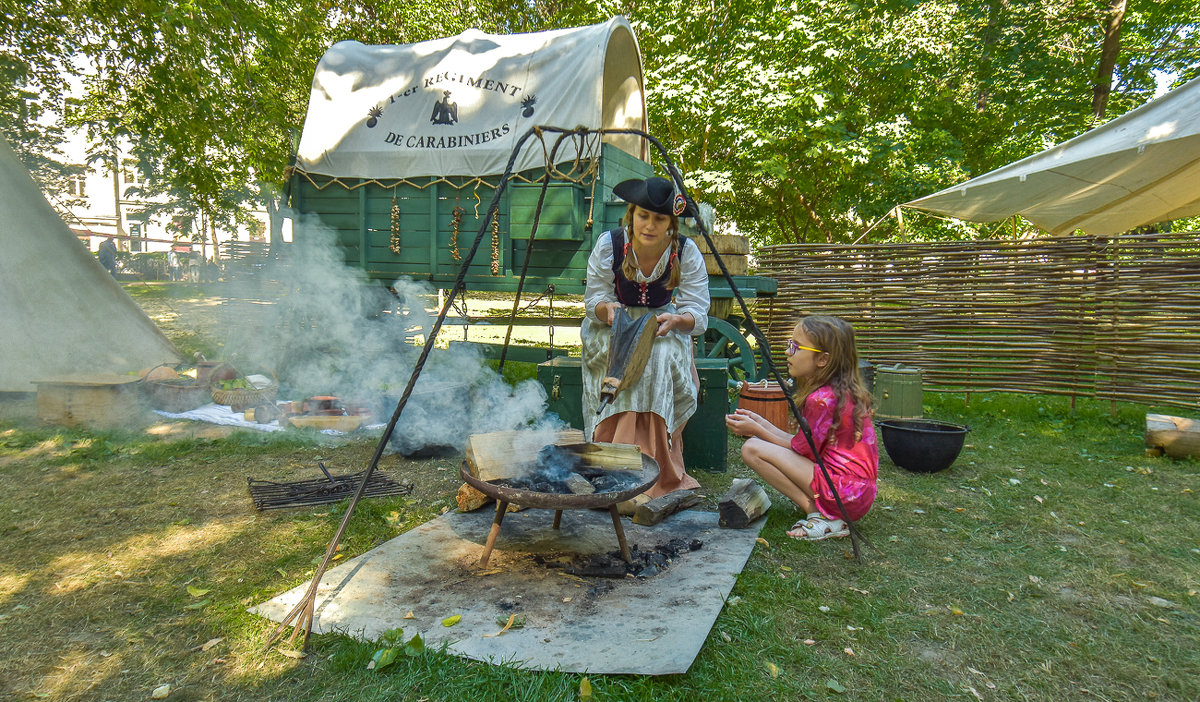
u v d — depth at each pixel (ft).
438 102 20.34
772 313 25.14
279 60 27.61
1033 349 22.66
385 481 13.47
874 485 11.05
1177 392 20.45
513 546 10.36
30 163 26.27
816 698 6.83
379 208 21.24
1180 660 7.70
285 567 9.51
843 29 42.60
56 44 25.16
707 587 9.00
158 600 8.44
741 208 57.36
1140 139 22.68
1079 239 21.72
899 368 20.01
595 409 12.75
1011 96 48.60
